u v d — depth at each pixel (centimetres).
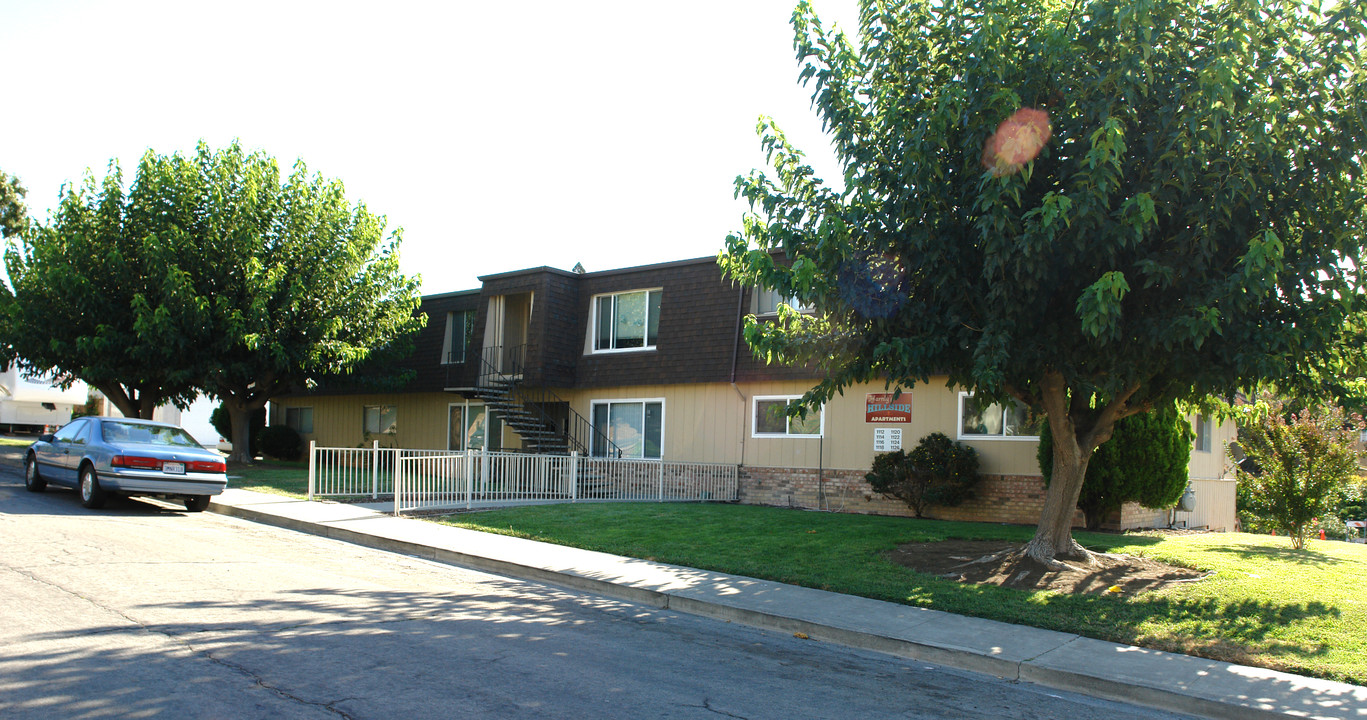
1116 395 1054
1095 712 629
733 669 682
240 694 544
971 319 962
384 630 730
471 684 592
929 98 971
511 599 914
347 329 2420
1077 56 890
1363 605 897
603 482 2041
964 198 927
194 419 3906
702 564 1085
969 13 972
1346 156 860
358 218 2484
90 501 1434
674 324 2133
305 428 3162
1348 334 938
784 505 1936
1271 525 1417
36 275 2231
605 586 982
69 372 2438
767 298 2011
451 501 1614
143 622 701
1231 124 851
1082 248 830
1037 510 1623
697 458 2086
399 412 2783
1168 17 866
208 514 1509
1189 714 630
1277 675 686
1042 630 809
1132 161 893
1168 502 1511
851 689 648
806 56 1028
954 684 683
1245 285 812
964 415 1727
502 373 2308
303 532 1352
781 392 1973
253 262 2180
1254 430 1395
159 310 2062
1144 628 806
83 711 500
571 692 589
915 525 1455
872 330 984
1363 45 898
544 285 2236
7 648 611
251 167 2284
